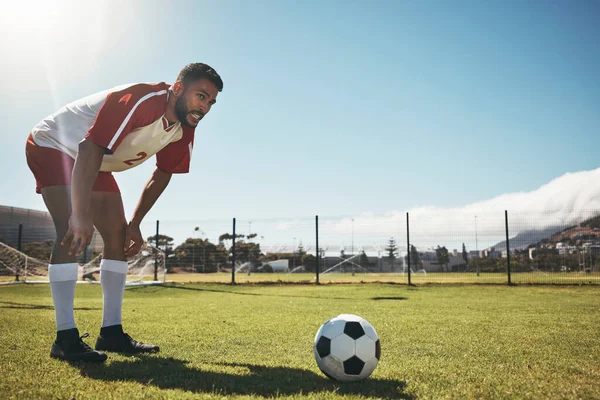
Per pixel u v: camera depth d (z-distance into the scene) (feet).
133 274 62.85
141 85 9.38
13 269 51.29
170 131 9.99
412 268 69.41
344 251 58.29
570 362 9.77
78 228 8.13
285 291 40.55
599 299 29.76
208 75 9.35
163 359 9.43
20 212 74.08
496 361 9.87
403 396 6.86
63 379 7.54
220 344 11.85
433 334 14.05
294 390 7.09
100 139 8.57
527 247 51.85
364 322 8.29
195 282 52.70
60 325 9.21
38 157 9.58
